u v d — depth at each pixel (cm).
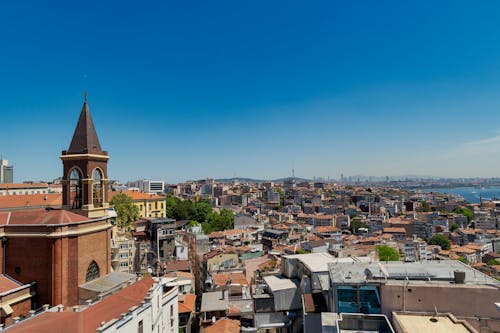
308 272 4903
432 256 16075
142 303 3447
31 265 4066
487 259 16112
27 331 2708
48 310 3447
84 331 2744
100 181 5144
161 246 11331
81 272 4272
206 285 8725
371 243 15388
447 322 3012
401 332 2923
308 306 4166
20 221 4238
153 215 16488
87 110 5153
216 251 10719
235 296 7062
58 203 10088
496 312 3206
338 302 3547
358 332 3155
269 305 5016
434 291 3341
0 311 3491
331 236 17425
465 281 3503
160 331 3959
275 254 10925
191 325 6744
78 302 4159
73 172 5006
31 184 18300
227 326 5422
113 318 3041
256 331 4891
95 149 5066
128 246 9894
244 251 11475
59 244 4034
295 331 4753
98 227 4616
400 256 13475
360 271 3897
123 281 4469
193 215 19238
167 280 4722
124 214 12131
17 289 3747
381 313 3416
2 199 9862
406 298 3388
